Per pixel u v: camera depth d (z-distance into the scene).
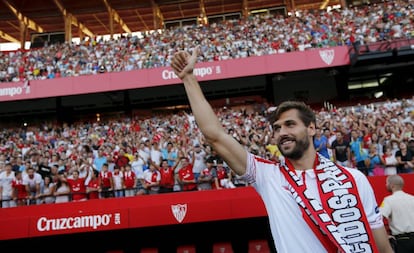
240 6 28.75
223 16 29.38
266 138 11.46
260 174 2.02
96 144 15.19
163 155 11.73
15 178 9.84
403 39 17.73
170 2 27.30
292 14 23.02
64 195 9.36
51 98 21.61
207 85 21.84
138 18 29.61
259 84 22.53
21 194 9.74
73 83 19.66
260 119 16.86
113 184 9.67
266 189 1.97
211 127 2.04
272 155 10.14
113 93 21.39
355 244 1.71
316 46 19.66
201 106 2.09
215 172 9.52
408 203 4.68
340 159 9.67
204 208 9.01
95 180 9.73
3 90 19.45
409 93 21.52
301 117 1.99
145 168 10.58
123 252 10.46
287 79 22.28
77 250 11.45
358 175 1.90
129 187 9.59
